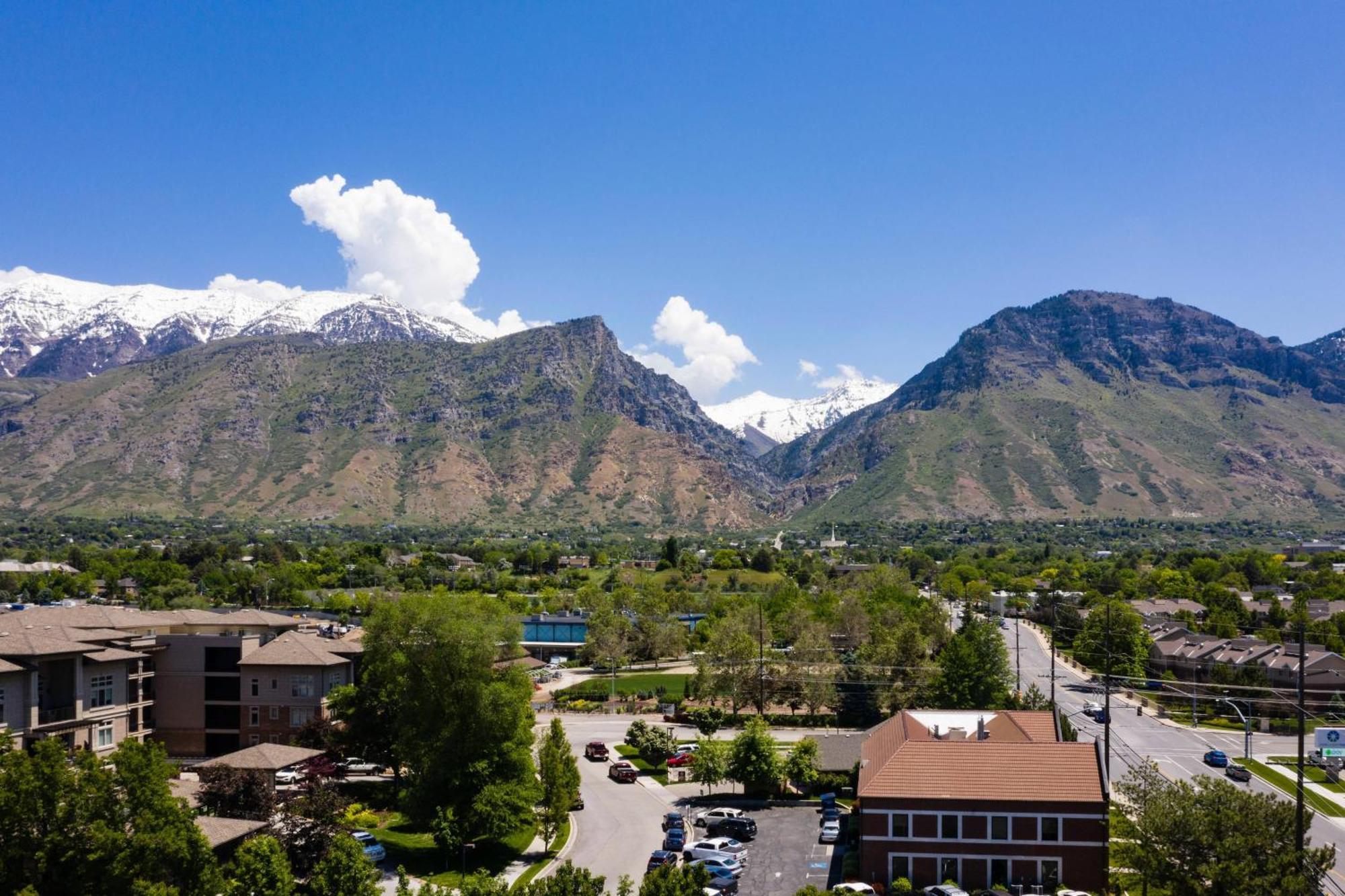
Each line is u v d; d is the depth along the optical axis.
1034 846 77.75
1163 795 69.81
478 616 100.00
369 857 71.44
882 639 152.25
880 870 79.38
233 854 71.00
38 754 58.34
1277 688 146.75
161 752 61.75
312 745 106.94
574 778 100.06
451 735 89.62
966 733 93.56
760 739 106.31
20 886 55.50
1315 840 87.44
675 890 59.41
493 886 58.81
